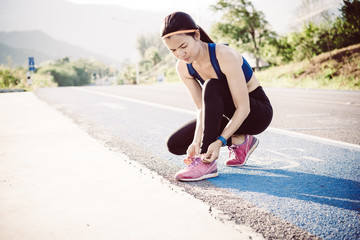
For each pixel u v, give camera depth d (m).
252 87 2.22
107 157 2.65
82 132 3.87
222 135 2.00
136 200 1.70
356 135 3.55
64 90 15.23
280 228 1.38
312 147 3.04
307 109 6.18
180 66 2.24
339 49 15.48
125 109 6.52
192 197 1.75
